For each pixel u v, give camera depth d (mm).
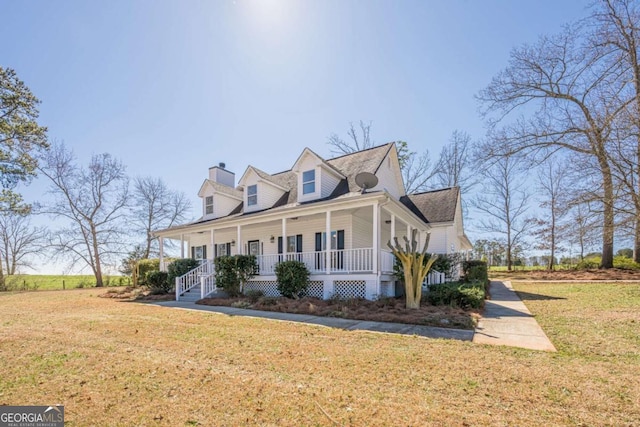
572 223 15320
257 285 13234
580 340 5688
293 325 7180
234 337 5973
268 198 16484
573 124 16484
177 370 4141
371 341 5652
